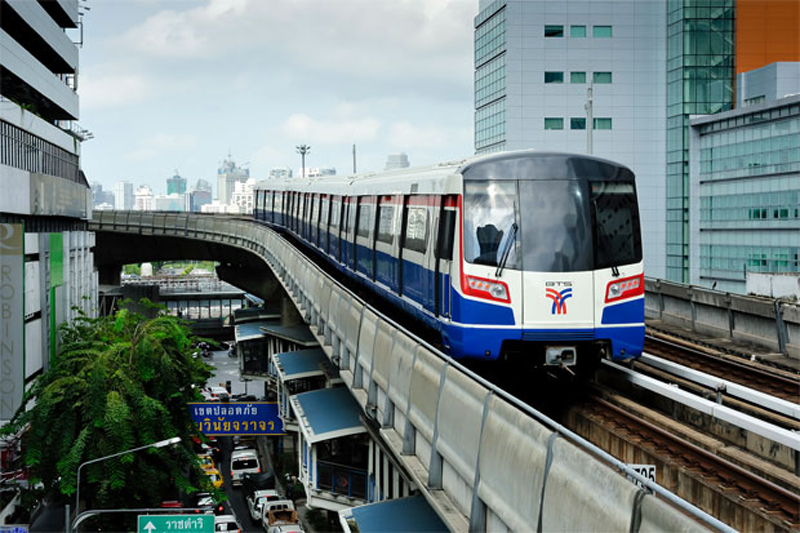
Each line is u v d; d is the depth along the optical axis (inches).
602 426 506.6
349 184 1064.8
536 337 538.6
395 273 768.3
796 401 569.6
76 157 2057.1
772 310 730.2
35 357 1251.2
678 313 925.8
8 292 1077.1
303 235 1531.7
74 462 845.2
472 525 338.0
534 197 550.9
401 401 488.1
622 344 548.4
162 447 914.1
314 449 1188.5
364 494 1154.0
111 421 860.6
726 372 663.8
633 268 553.6
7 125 1309.1
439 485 406.9
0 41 1477.6
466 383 364.2
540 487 274.4
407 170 812.0
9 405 1080.2
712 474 403.2
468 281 547.5
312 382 1620.3
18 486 988.6
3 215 1326.3
